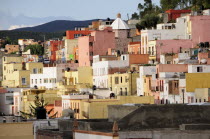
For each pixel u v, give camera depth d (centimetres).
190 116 9244
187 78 19575
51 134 10231
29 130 10756
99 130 9156
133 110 9856
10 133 10706
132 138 8781
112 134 8488
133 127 9150
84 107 19225
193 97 19325
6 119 13838
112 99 19038
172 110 9219
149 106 9212
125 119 9194
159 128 9144
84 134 9119
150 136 8812
